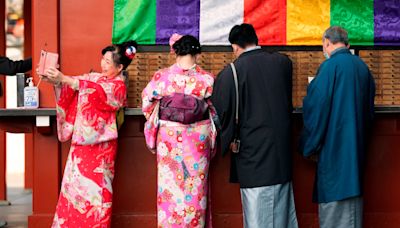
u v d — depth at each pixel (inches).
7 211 281.1
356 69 187.2
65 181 195.0
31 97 212.8
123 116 206.5
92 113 191.8
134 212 219.8
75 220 193.5
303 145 192.4
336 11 218.1
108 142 196.2
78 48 218.2
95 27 218.5
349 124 184.4
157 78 187.8
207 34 217.0
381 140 220.4
